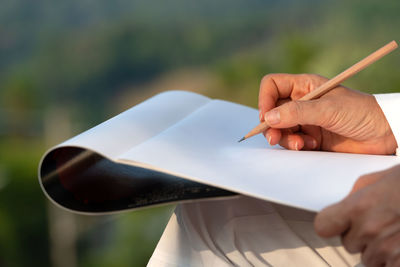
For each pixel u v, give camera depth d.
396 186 0.47
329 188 0.55
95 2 21.28
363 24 8.61
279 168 0.62
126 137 0.63
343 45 5.13
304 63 4.70
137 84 21.44
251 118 0.86
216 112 0.84
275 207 0.71
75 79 21.03
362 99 0.76
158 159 0.58
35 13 20.86
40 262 3.75
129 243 3.45
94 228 3.62
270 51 6.50
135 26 21.33
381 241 0.47
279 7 18.23
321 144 0.83
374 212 0.47
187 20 20.78
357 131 0.77
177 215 0.70
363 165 0.63
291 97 0.88
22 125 4.23
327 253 0.66
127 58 21.38
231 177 0.56
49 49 20.88
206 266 0.63
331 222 0.48
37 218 3.77
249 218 0.69
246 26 19.36
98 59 21.06
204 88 19.00
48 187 0.59
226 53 19.62
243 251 0.64
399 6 8.56
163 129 0.71
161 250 0.67
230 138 0.75
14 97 7.04
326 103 0.73
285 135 0.75
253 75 6.38
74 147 0.61
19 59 20.52
